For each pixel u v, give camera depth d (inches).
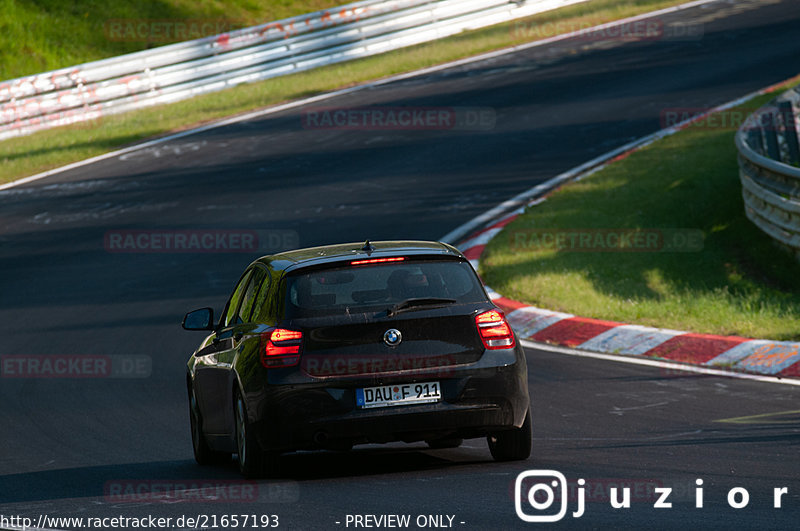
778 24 4896.7
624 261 2181.3
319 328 966.4
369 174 3206.2
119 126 4217.5
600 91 3998.5
